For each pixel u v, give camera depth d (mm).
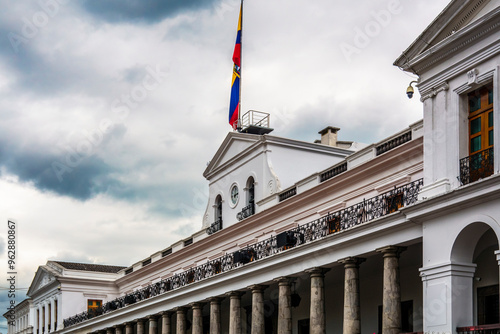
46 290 60250
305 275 27641
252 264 29344
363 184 27531
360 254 23547
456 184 19688
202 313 37531
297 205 31359
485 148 19438
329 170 30328
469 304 19188
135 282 51844
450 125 20203
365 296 29141
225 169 39594
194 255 41188
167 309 37906
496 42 18766
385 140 26906
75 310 55469
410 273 26406
